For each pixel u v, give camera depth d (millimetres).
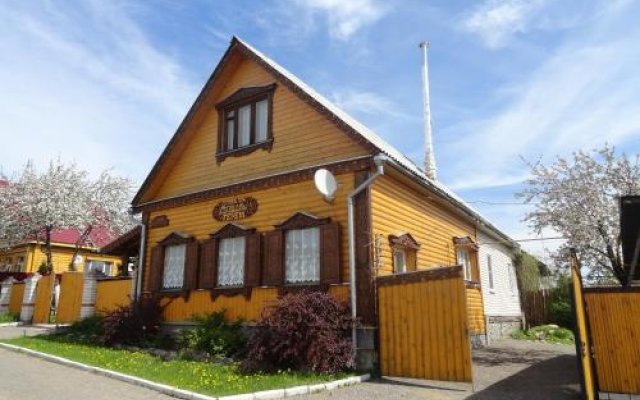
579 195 14812
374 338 10172
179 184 16000
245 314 12688
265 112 14234
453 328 9211
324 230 11555
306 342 9609
